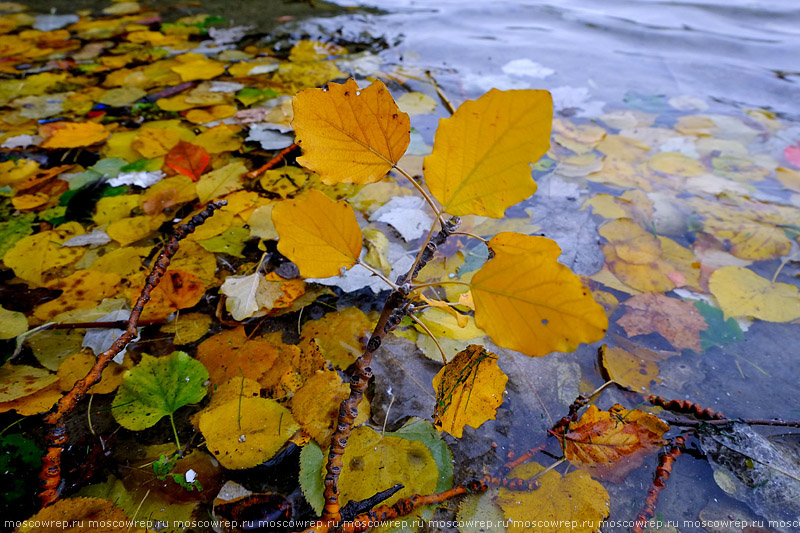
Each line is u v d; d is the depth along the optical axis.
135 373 0.37
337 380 0.37
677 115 0.75
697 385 0.39
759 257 0.50
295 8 1.08
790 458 0.35
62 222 0.50
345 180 0.27
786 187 0.60
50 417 0.31
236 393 0.36
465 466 0.34
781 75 0.87
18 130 0.62
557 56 0.92
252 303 0.42
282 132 0.64
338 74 0.80
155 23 0.97
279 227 0.27
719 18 1.11
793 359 0.41
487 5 1.15
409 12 1.09
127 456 0.33
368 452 0.33
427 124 0.68
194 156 0.57
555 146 0.66
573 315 0.22
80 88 0.73
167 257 0.39
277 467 0.33
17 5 1.03
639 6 1.18
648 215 0.55
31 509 0.31
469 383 0.32
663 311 0.45
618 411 0.36
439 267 0.47
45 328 0.40
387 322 0.30
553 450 0.35
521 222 0.53
